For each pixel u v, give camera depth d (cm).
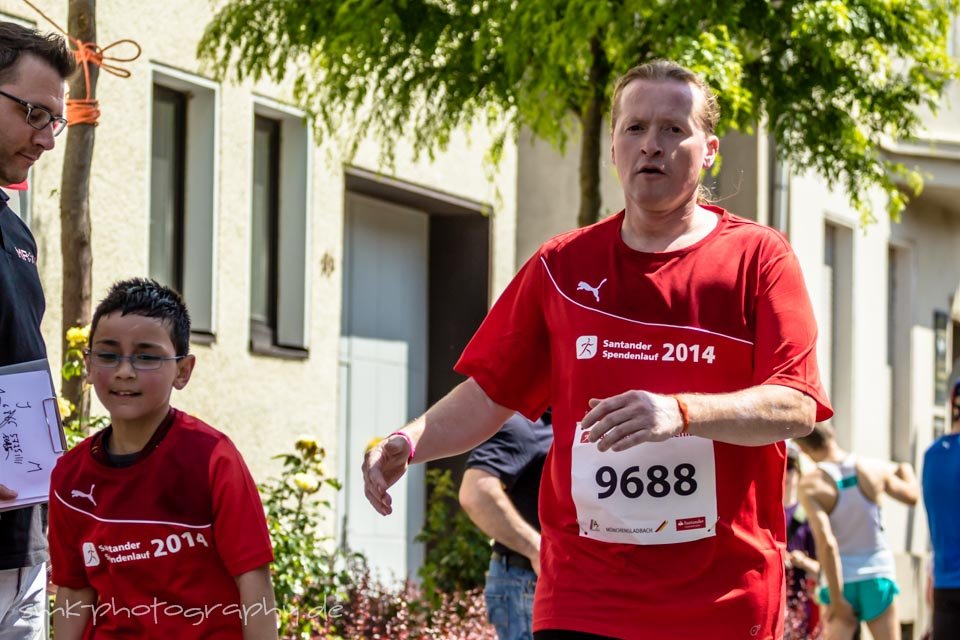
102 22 1950
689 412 708
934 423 4081
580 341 798
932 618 1673
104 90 1945
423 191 2634
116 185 1966
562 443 807
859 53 1916
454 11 1895
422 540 2222
